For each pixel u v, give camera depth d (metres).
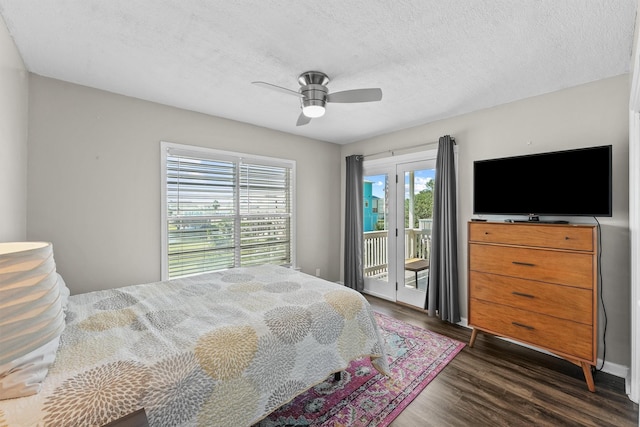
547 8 1.49
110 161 2.62
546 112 2.60
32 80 2.24
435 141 3.47
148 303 1.87
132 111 2.74
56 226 2.36
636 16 1.53
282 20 1.60
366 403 1.90
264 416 1.41
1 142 1.68
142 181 2.81
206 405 1.22
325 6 1.49
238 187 3.57
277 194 4.00
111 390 1.03
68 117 2.41
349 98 2.23
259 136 3.73
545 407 1.86
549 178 2.39
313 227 4.40
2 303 0.82
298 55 1.98
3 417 0.88
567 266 2.12
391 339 2.84
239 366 1.35
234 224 3.57
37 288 0.90
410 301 3.85
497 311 2.50
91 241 2.54
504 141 2.87
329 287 2.23
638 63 1.36
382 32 1.71
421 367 2.33
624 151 2.21
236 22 1.63
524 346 2.70
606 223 2.28
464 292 3.21
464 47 1.87
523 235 2.34
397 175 3.96
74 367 1.13
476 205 2.86
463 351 2.61
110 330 1.46
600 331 2.31
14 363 0.99
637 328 1.88
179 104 2.94
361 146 4.45
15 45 1.86
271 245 3.94
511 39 1.78
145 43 1.84
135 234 2.78
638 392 1.87
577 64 2.08
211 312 1.72
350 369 2.31
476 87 2.49
